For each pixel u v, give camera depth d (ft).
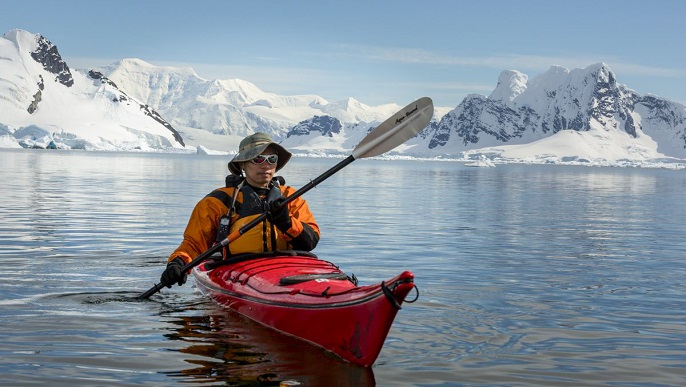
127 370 16.40
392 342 19.10
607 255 38.58
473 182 156.66
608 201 94.27
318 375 16.22
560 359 17.94
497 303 24.59
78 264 31.50
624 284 29.19
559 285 28.68
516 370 16.96
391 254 37.11
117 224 48.83
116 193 82.58
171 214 56.85
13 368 16.35
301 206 22.59
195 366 16.76
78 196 75.61
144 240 40.47
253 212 21.97
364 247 39.91
